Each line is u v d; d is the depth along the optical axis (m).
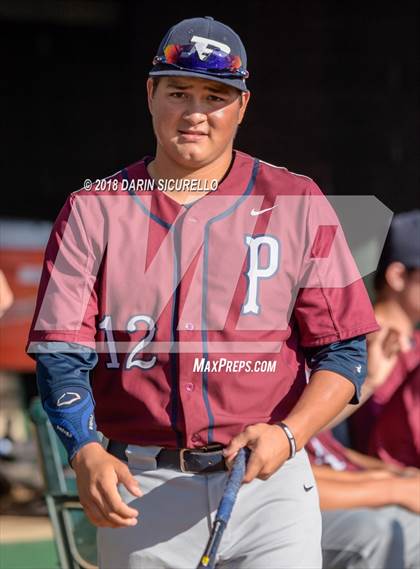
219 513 7.16
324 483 10.93
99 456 7.45
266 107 24.38
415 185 24.53
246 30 24.44
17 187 25.06
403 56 24.62
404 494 11.01
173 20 25.00
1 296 12.33
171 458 7.85
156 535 7.85
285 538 7.77
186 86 7.87
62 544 11.50
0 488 17.59
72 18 25.20
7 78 25.22
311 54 24.48
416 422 11.95
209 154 7.96
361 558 10.78
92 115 25.38
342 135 24.58
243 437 7.43
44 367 7.76
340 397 7.79
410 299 11.81
